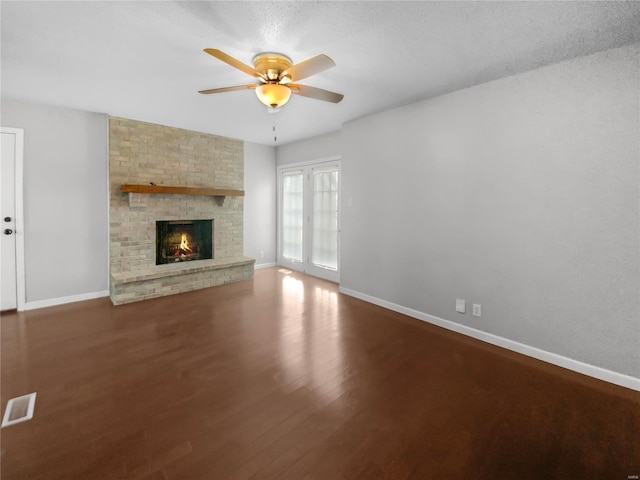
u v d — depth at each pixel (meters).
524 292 2.59
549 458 1.51
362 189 3.94
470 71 2.51
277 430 1.67
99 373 2.21
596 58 2.18
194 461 1.46
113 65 2.44
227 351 2.57
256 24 1.87
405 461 1.48
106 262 4.00
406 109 3.38
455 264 3.04
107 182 3.93
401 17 1.79
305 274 5.40
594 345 2.26
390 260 3.65
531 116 2.48
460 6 1.69
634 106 2.05
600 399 1.98
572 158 2.30
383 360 2.46
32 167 3.43
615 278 2.17
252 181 5.59
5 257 3.37
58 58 2.32
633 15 1.75
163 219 4.34
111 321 3.17
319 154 4.97
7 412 1.79
